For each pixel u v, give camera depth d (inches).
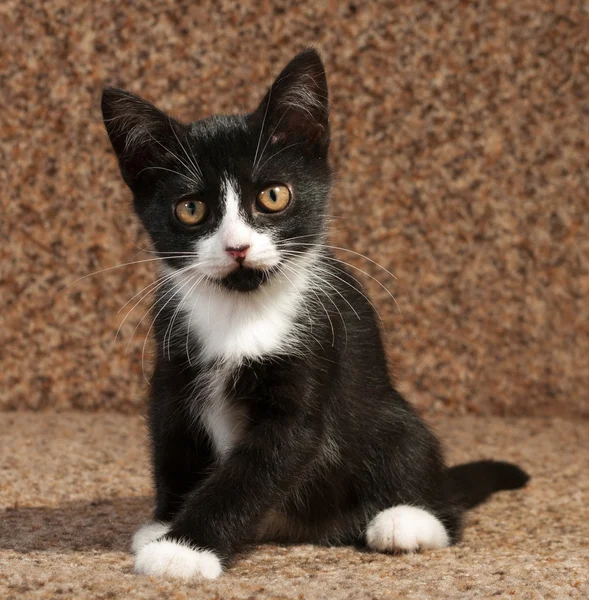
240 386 30.0
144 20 43.5
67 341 44.1
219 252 29.8
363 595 27.4
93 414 43.8
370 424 31.5
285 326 30.1
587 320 44.3
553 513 34.1
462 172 44.1
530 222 44.3
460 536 32.0
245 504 29.2
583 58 44.1
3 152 43.8
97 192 43.9
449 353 44.3
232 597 27.1
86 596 26.9
